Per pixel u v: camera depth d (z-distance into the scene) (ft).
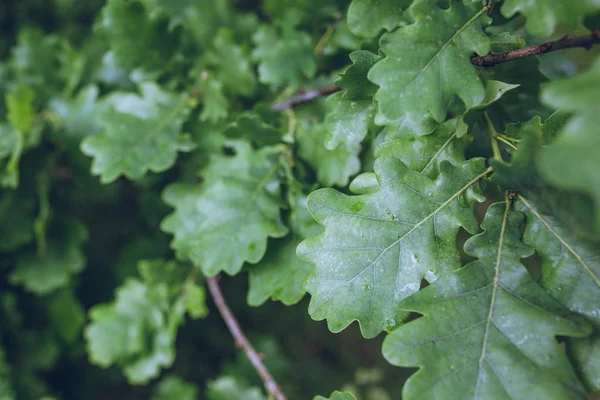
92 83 2.18
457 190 1.40
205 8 2.07
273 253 1.63
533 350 1.29
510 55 1.39
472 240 1.37
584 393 1.27
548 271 1.35
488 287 1.34
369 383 3.03
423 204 1.40
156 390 2.88
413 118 1.36
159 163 1.79
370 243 1.40
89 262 2.87
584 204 1.21
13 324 2.41
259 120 1.66
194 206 1.83
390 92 1.36
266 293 1.61
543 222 1.36
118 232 2.97
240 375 2.57
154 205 2.23
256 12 2.42
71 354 2.58
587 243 1.33
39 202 2.27
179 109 1.86
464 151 1.46
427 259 1.39
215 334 3.15
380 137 1.54
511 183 1.34
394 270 1.39
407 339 1.31
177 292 2.08
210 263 1.62
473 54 1.41
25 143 2.01
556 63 1.71
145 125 1.82
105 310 2.11
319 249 1.40
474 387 1.28
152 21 1.84
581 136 1.16
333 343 3.38
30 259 2.29
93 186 2.27
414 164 1.44
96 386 2.99
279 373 2.65
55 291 2.44
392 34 1.38
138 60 1.86
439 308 1.33
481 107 1.39
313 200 1.42
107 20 1.82
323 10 1.85
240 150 1.78
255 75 2.00
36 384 2.45
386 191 1.41
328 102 1.53
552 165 1.16
